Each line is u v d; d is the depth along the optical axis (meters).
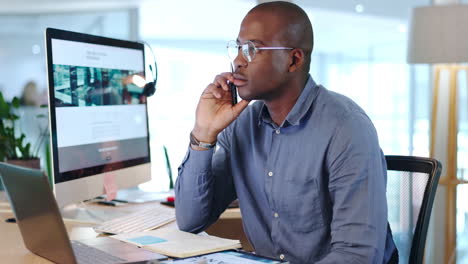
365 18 3.50
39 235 1.20
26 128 3.82
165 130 5.05
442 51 2.74
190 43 5.14
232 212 1.89
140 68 2.04
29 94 5.22
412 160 1.60
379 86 3.47
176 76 5.13
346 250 1.24
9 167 1.21
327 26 3.56
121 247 1.28
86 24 5.30
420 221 1.50
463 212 3.09
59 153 1.62
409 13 2.93
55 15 5.38
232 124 1.64
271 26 1.35
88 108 1.75
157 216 1.74
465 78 3.15
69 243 1.09
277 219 1.48
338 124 1.37
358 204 1.28
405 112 3.38
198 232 1.63
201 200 1.57
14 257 1.27
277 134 1.48
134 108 2.00
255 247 1.57
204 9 5.08
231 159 1.61
